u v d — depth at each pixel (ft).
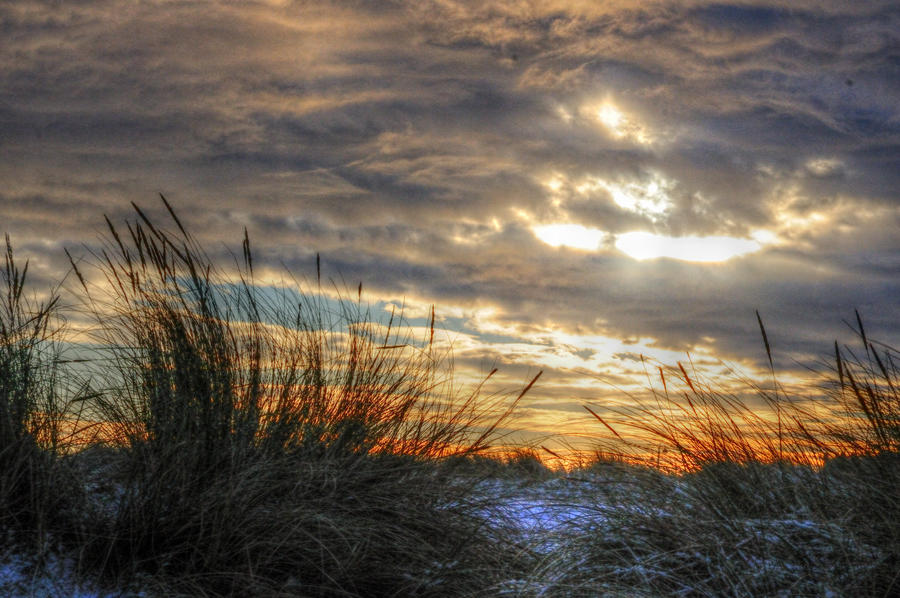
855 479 11.78
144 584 8.93
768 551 10.70
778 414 13.51
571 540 12.37
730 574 10.23
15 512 9.52
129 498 9.76
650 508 12.66
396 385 15.15
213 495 10.21
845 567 10.03
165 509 9.94
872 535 10.42
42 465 10.02
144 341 12.36
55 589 8.54
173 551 9.49
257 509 10.41
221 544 9.61
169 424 11.26
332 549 10.18
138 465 10.64
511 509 14.84
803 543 10.78
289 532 10.04
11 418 10.23
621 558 11.37
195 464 10.80
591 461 16.10
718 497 12.57
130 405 11.94
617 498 13.74
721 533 11.32
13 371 10.98
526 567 11.82
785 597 9.64
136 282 12.94
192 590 8.94
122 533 9.52
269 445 12.29
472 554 11.58
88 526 9.65
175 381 11.93
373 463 13.34
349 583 9.83
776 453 13.34
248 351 13.37
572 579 10.84
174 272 13.08
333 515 10.99
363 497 12.00
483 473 15.72
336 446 13.10
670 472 14.38
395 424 14.60
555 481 17.85
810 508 11.87
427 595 10.20
